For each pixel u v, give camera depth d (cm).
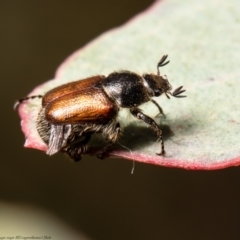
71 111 8
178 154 8
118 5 13
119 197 12
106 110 8
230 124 8
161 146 8
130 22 9
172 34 9
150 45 9
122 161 12
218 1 9
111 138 8
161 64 8
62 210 11
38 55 13
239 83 8
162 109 8
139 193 12
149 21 9
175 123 8
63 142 8
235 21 9
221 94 8
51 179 12
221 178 11
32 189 11
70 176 12
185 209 11
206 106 8
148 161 8
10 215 10
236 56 9
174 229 11
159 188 12
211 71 9
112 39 9
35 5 13
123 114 8
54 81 9
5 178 12
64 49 13
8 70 13
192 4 9
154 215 11
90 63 9
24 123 8
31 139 8
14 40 13
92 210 11
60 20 13
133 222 11
